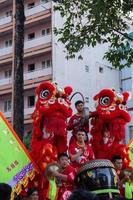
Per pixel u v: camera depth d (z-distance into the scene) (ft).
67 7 39.06
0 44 104.32
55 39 91.66
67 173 21.18
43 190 21.38
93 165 17.17
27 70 97.66
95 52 100.89
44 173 21.33
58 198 20.90
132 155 25.21
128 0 36.63
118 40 37.88
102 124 23.97
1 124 21.38
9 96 99.91
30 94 96.07
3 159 20.71
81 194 10.50
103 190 16.67
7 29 100.42
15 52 32.83
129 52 37.27
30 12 96.63
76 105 24.07
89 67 98.78
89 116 24.12
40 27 97.14
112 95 23.61
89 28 37.24
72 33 41.09
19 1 33.53
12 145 21.29
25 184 20.97
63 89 22.45
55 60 91.20
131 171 22.49
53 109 21.74
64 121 22.09
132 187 22.21
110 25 36.91
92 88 98.53
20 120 31.78
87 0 37.73
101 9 36.22
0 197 10.66
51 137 21.98
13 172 20.75
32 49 95.25
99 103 23.93
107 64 102.63
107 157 23.77
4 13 104.58
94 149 24.23
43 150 21.59
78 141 23.00
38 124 22.21
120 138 23.71
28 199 20.86
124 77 101.35
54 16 91.81
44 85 22.18
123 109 23.53
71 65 94.48
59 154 22.15
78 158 22.49
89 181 16.90
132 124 70.23
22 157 21.36
